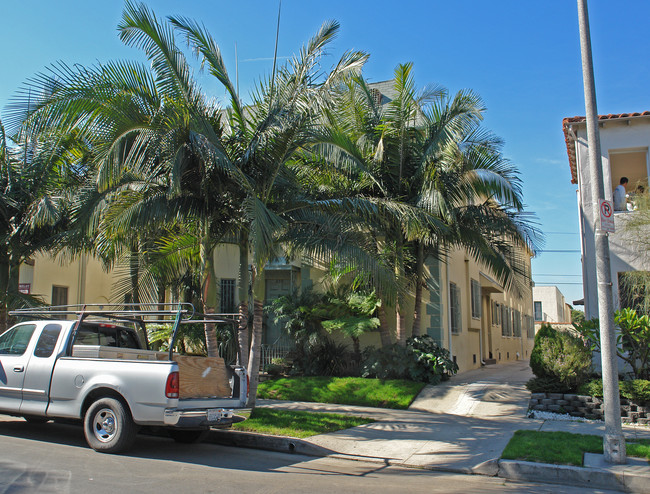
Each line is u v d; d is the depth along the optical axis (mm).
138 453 8133
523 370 19922
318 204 11594
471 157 14094
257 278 11586
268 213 10250
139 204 10438
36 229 14297
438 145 13250
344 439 9438
